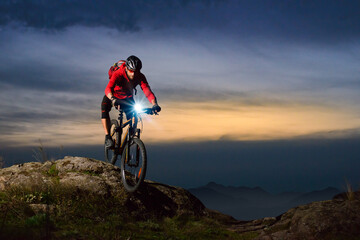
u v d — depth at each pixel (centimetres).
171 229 585
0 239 358
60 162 700
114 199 603
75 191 581
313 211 553
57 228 437
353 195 575
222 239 576
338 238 480
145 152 568
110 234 451
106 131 656
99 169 681
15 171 666
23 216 461
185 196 748
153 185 729
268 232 595
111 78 607
